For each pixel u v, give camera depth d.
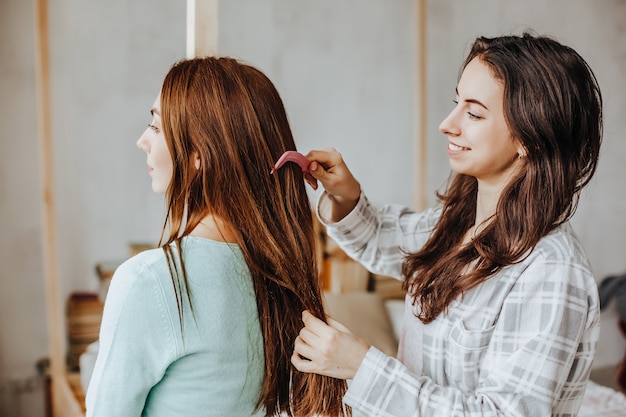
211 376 0.99
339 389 1.16
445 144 3.56
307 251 1.13
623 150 3.92
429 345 1.24
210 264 1.00
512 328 1.10
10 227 2.84
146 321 0.94
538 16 3.68
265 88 1.08
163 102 1.04
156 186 1.10
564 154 1.11
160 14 2.97
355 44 3.32
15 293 2.87
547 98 1.09
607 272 3.96
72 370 2.83
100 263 2.92
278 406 1.15
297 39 3.20
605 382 3.66
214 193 1.03
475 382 1.16
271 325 1.08
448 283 1.21
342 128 3.33
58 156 2.86
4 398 2.89
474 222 1.32
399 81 3.44
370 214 1.48
